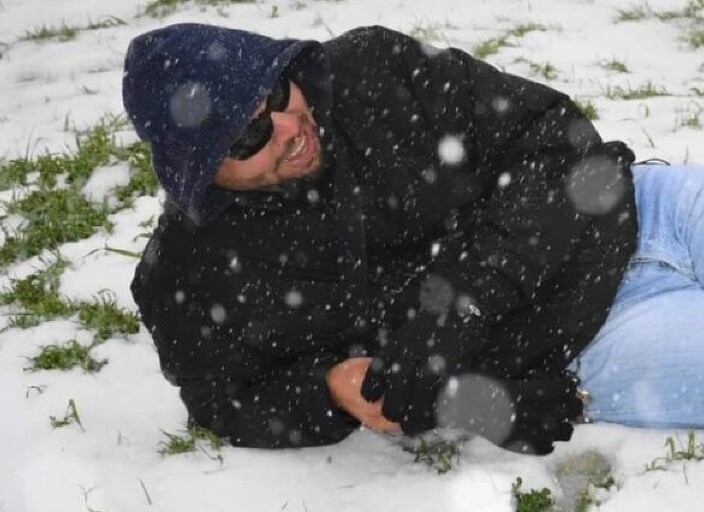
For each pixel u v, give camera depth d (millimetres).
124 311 9852
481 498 6809
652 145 12281
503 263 6871
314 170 6648
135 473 7492
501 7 19875
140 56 6355
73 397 8539
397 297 7168
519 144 7211
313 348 7250
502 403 6797
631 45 17141
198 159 6223
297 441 7305
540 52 16984
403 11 20281
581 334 7074
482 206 7227
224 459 7504
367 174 6922
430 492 6926
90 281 10477
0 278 10891
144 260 7254
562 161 7164
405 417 6723
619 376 7156
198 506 7078
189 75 6191
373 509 6855
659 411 7172
